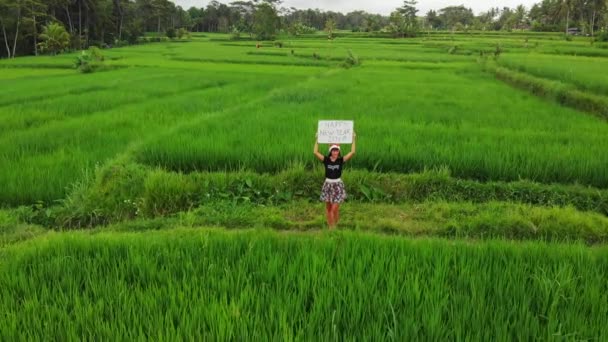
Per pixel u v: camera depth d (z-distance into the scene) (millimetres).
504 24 123750
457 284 3873
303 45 67812
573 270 4215
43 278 4051
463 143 9164
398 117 12195
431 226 6699
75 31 74938
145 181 7680
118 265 4363
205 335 3135
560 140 9633
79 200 7293
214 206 7348
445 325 3301
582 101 14953
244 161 8492
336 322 3334
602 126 11211
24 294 3820
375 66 35562
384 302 3592
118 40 86312
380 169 8398
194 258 4520
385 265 4258
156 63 38969
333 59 42281
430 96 17016
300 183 7961
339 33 106750
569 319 3359
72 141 10094
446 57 44594
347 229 6207
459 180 7918
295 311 3473
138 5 105875
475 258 4410
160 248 4668
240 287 3854
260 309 3537
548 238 6395
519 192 7605
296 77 25969
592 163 7883
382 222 6781
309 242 4836
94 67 33875
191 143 8938
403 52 51906
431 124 11203
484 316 3334
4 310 3504
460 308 3508
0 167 8234
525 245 4797
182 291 3789
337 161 6395
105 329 3205
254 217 7000
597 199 7379
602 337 3156
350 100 15469
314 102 14906
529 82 19672
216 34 122438
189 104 15336
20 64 40938
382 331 3277
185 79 24406
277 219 6902
